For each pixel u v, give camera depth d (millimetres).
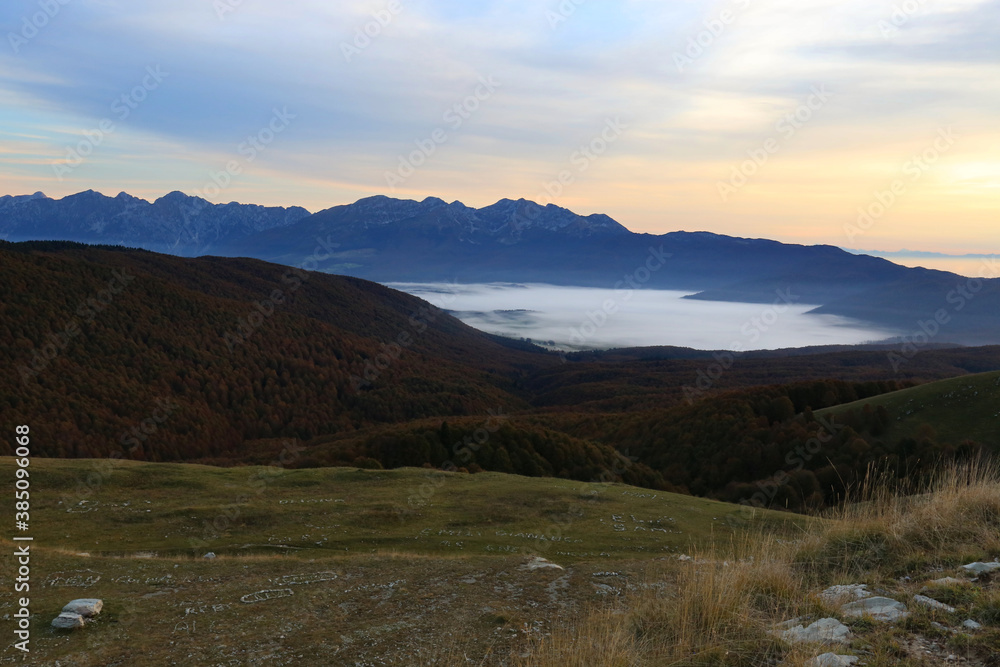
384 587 10945
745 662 5273
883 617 5656
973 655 4645
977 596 5664
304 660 7816
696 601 6879
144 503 27734
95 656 8391
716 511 28844
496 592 10211
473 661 7266
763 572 7508
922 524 8258
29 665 8180
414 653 7723
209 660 8047
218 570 12961
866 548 8117
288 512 27062
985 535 7398
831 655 4848
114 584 11984
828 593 6711
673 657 5664
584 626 7441
